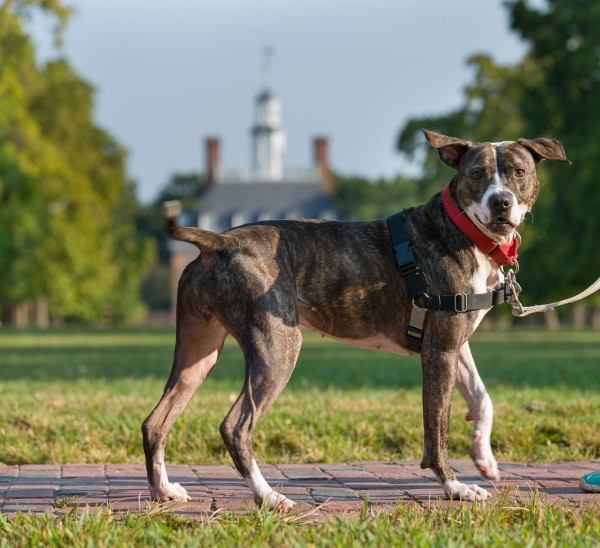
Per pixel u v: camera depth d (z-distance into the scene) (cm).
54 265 5044
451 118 4788
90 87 5166
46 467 690
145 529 457
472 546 419
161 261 10575
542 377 1280
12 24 3241
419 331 571
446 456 564
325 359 1800
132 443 754
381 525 443
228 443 526
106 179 5234
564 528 448
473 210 558
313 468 686
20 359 1783
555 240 3647
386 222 587
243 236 555
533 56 3725
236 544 429
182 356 572
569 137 3597
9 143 4141
